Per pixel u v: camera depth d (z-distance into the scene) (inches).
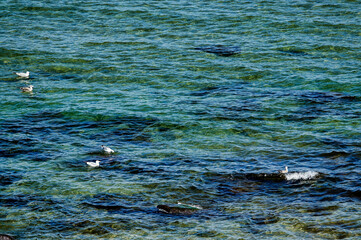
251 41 1839.3
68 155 1080.2
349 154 1071.0
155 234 802.2
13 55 1706.4
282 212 861.2
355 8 2166.6
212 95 1418.6
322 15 2086.6
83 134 1190.3
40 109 1327.5
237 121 1251.8
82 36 1894.7
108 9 2180.1
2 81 1519.4
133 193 927.0
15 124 1231.5
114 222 834.2
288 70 1587.1
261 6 2212.1
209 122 1247.5
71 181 968.3
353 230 799.7
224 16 2094.0
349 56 1689.2
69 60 1675.7
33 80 1530.5
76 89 1465.3
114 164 1041.5
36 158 1064.2
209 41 1845.5
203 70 1596.9
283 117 1272.1
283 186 952.9
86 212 863.7
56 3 2236.7
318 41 1822.1
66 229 815.1
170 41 1847.9
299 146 1120.8
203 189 944.3
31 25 1991.9
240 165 1037.8
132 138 1171.3
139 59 1683.1
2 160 1050.1
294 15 2092.8
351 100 1364.4
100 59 1684.3
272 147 1119.0
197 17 2086.6
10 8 2158.0
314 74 1549.0
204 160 1060.5
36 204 886.4
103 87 1477.6
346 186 941.8
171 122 1247.5
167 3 2261.3
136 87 1477.6
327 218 837.2
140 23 2028.8
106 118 1273.4
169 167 1030.4
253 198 912.3
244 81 1519.4
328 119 1252.5
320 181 964.6
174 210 862.5
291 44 1800.0
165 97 1405.0
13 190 930.7
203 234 799.7
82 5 2225.6
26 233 802.8
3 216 847.1
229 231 807.1
